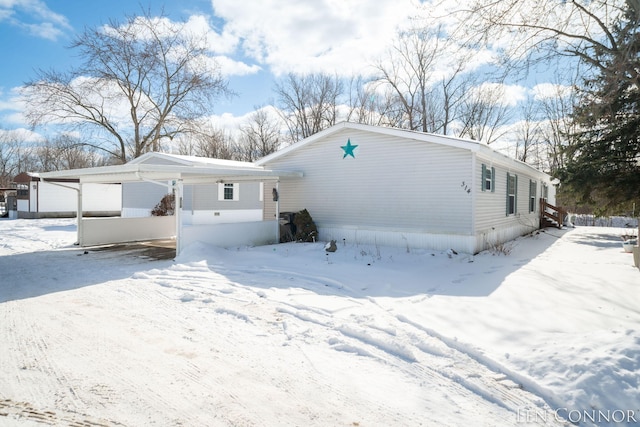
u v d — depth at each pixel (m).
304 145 13.87
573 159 12.15
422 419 3.04
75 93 25.19
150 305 6.20
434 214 11.09
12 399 3.24
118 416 3.02
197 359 4.13
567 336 4.24
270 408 3.18
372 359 4.16
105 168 10.36
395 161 11.78
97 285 7.57
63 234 17.00
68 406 3.15
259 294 6.77
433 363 3.98
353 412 3.14
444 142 10.58
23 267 9.48
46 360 4.04
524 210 17.08
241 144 38.22
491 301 6.04
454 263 9.43
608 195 10.73
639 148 10.47
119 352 4.28
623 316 5.13
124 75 26.09
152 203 20.98
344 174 12.94
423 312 5.50
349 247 11.85
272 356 4.23
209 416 3.05
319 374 3.80
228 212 20.80
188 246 10.69
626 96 9.72
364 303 6.11
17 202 29.36
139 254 11.62
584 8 7.01
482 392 3.42
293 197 14.28
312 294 6.69
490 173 11.96
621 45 6.59
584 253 11.27
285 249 11.70
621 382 3.21
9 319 5.40
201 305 6.19
